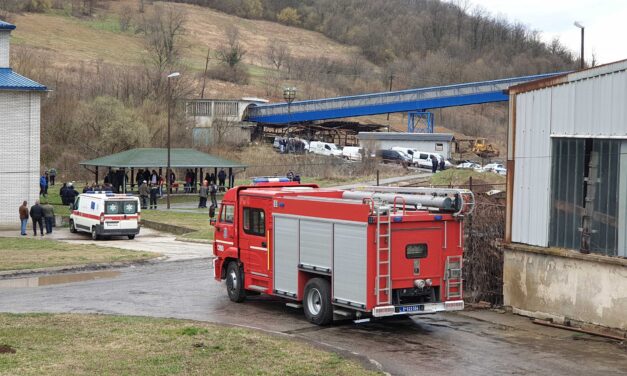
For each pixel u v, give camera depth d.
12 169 41.06
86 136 74.31
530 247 18.12
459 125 124.75
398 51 186.25
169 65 104.75
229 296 20.53
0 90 40.41
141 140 73.69
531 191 18.25
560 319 17.45
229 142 83.69
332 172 69.31
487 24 189.62
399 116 127.00
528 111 18.38
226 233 20.69
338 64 159.25
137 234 39.38
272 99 122.38
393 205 16.94
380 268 15.99
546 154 17.86
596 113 16.72
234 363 13.30
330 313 17.20
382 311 15.96
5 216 41.12
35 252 29.70
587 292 16.81
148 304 19.94
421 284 16.42
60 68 101.75
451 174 43.88
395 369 13.78
